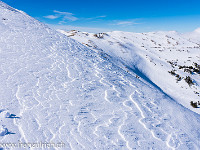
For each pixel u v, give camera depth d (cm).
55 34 2166
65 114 594
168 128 632
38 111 579
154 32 17462
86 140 473
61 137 465
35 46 1413
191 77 4294
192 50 9119
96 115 632
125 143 492
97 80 1034
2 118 489
